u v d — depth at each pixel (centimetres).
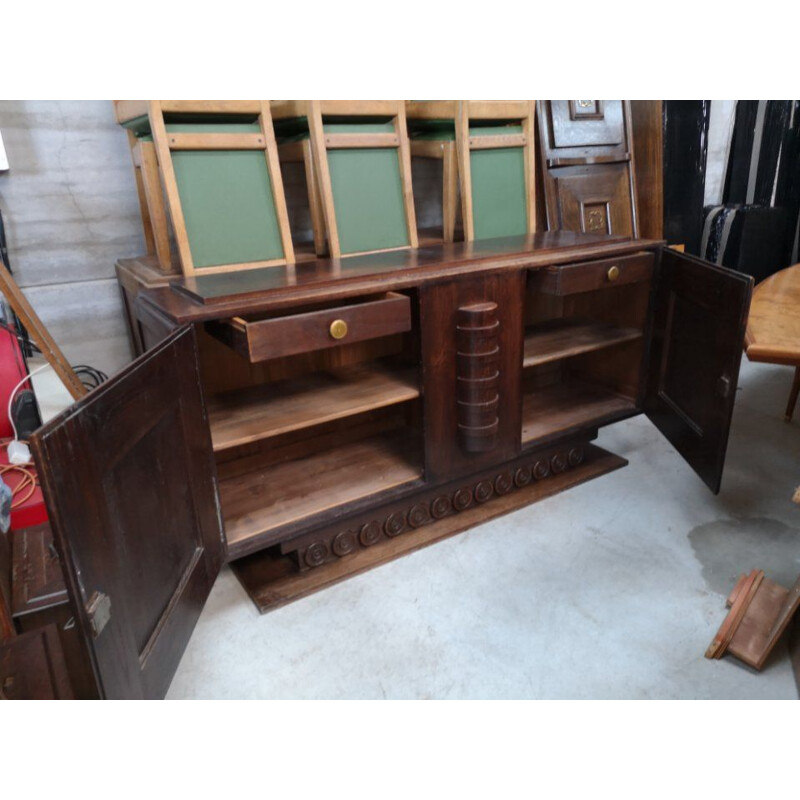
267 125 190
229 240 188
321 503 185
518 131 242
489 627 169
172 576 139
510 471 225
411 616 173
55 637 126
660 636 164
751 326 173
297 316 151
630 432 283
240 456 207
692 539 204
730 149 404
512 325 196
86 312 220
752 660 151
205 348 191
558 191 265
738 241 383
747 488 232
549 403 251
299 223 247
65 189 205
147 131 192
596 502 226
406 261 189
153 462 130
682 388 218
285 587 183
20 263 205
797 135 384
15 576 140
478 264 186
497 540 205
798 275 235
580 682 150
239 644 165
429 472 196
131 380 119
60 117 199
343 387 195
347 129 206
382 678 153
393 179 217
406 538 204
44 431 92
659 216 303
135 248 224
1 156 191
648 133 298
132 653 118
